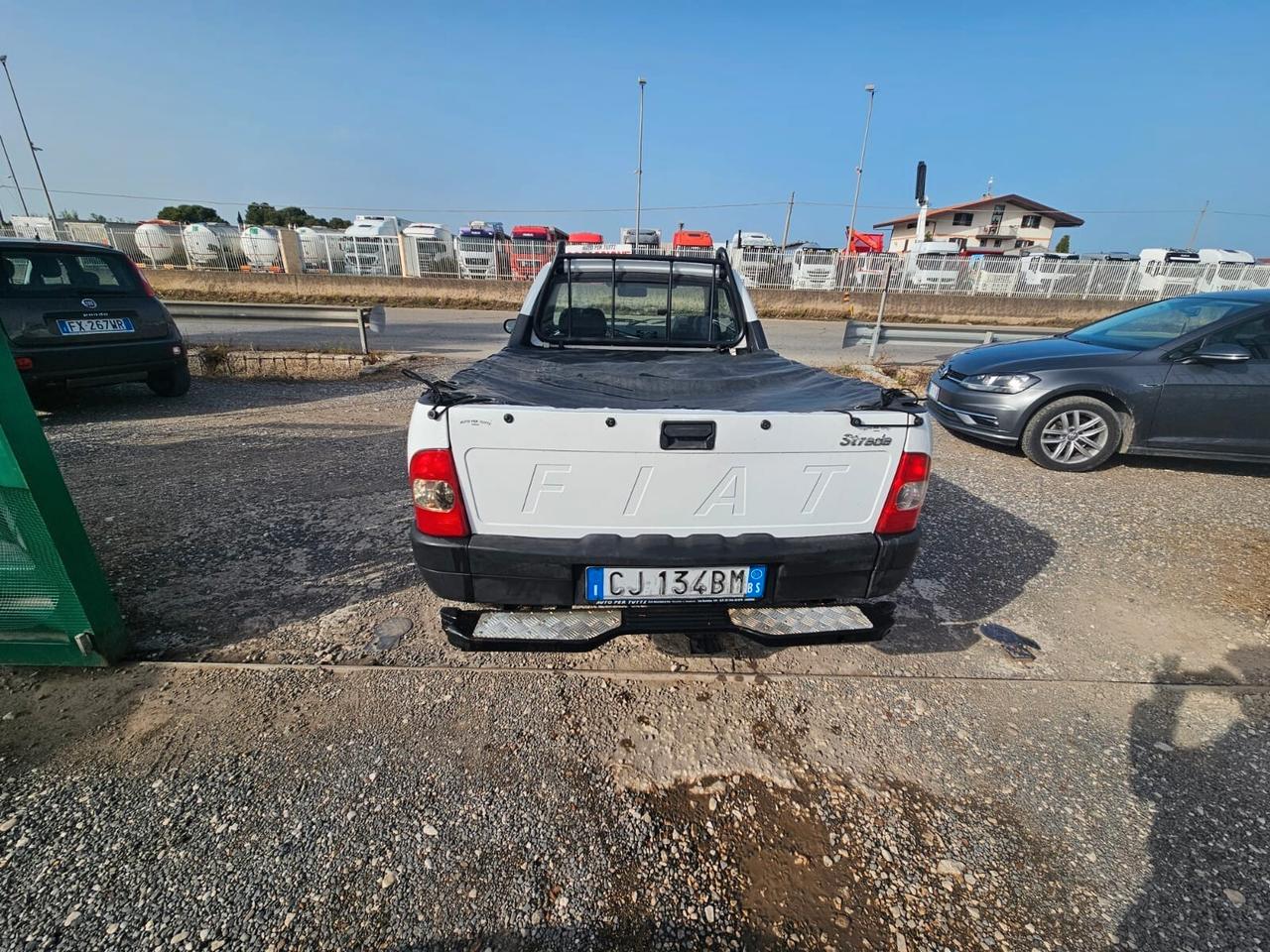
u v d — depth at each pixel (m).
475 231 25.38
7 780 1.92
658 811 1.90
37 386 5.41
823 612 2.15
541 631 2.01
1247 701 2.44
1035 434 5.12
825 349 12.59
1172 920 1.61
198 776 1.96
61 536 2.20
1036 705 2.40
